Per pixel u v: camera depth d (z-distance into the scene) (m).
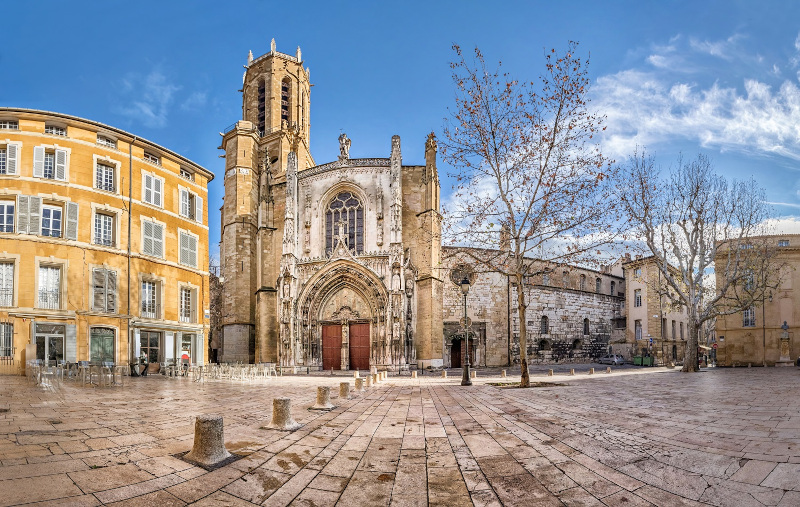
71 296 24.83
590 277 55.75
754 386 17.25
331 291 38.25
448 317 43.53
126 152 28.25
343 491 5.82
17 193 24.31
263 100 51.66
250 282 41.94
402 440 8.41
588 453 7.23
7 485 4.95
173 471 5.93
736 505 5.14
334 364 37.75
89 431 7.99
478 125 21.30
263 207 41.19
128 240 27.62
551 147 20.84
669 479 6.00
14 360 22.69
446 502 5.49
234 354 40.44
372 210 38.41
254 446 7.59
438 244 38.47
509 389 18.34
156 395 14.73
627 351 53.81
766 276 35.00
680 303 32.97
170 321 29.72
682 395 14.37
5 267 23.75
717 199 32.72
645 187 31.98
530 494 5.68
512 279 45.19
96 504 4.74
